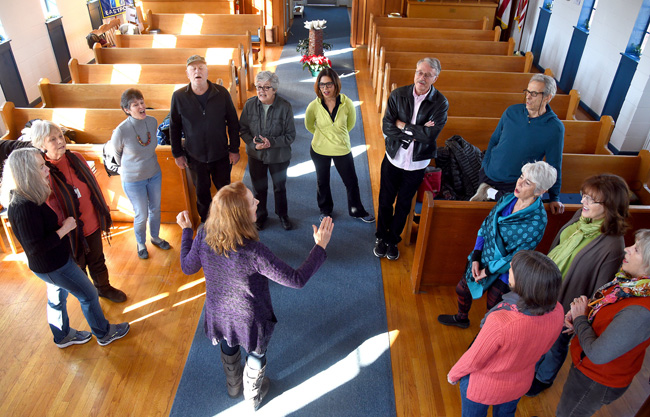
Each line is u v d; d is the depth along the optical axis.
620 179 2.15
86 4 8.63
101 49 6.11
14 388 2.79
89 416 2.64
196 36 6.87
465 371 1.93
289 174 5.09
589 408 2.18
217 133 3.61
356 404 2.74
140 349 3.06
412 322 3.33
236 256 1.99
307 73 7.95
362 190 4.82
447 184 4.04
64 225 2.55
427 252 3.45
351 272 3.77
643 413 2.20
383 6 9.36
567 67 8.23
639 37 6.23
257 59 8.53
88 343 3.10
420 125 3.27
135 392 2.79
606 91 6.92
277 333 3.20
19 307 3.37
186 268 2.19
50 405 2.70
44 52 7.21
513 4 10.22
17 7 6.49
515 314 1.78
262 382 2.74
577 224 2.39
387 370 2.96
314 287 3.60
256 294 2.13
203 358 3.01
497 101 4.77
